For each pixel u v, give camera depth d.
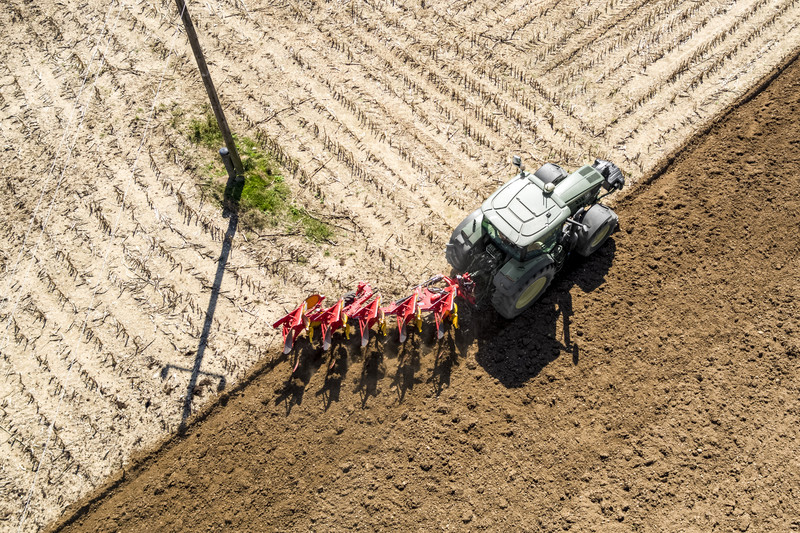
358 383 10.27
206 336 10.95
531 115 13.98
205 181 13.15
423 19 16.28
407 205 12.61
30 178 13.47
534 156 13.20
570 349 10.46
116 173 13.39
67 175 13.43
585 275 11.36
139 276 11.80
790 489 9.01
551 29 15.81
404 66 15.17
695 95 14.13
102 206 12.88
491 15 16.28
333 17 16.41
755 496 8.98
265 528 9.05
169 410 10.15
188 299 11.43
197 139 13.88
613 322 10.74
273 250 12.03
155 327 11.12
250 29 16.17
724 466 9.26
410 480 9.35
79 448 9.85
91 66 15.52
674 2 16.30
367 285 10.71
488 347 10.56
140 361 10.71
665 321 10.70
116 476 9.56
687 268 11.32
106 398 10.33
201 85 14.92
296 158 13.49
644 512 8.94
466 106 14.23
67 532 9.14
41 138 14.14
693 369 10.16
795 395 9.83
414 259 11.79
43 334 11.16
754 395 9.86
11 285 11.84
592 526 8.84
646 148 13.21
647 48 15.20
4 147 14.04
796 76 14.37
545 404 9.94
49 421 10.14
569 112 13.97
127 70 15.36
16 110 14.76
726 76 14.48
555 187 10.77
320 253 11.95
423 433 9.74
